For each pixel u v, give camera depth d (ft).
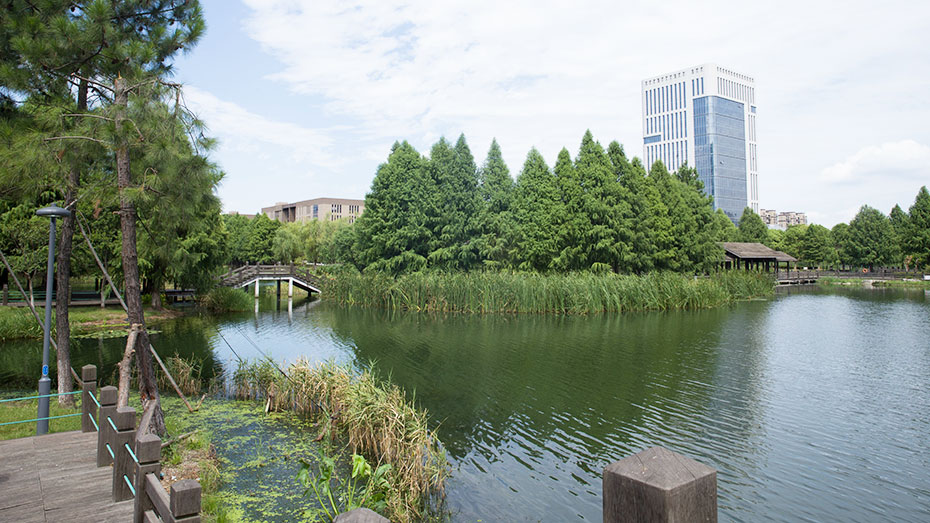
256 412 36.78
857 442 31.42
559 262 122.42
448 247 127.95
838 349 59.57
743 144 421.18
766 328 75.25
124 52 28.09
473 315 92.17
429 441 27.09
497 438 32.32
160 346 63.10
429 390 42.75
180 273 85.97
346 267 141.79
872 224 230.89
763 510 23.61
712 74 401.29
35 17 27.84
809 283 199.31
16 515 16.33
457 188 130.21
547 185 130.21
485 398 40.42
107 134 26.63
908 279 197.77
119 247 79.66
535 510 23.72
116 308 89.97
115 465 17.40
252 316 94.53
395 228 132.26
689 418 35.76
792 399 40.11
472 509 23.77
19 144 26.63
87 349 59.41
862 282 196.65
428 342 64.95
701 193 186.09
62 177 29.32
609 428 33.96
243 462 27.94
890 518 22.95
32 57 27.14
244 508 22.89
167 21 31.89
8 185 29.14
